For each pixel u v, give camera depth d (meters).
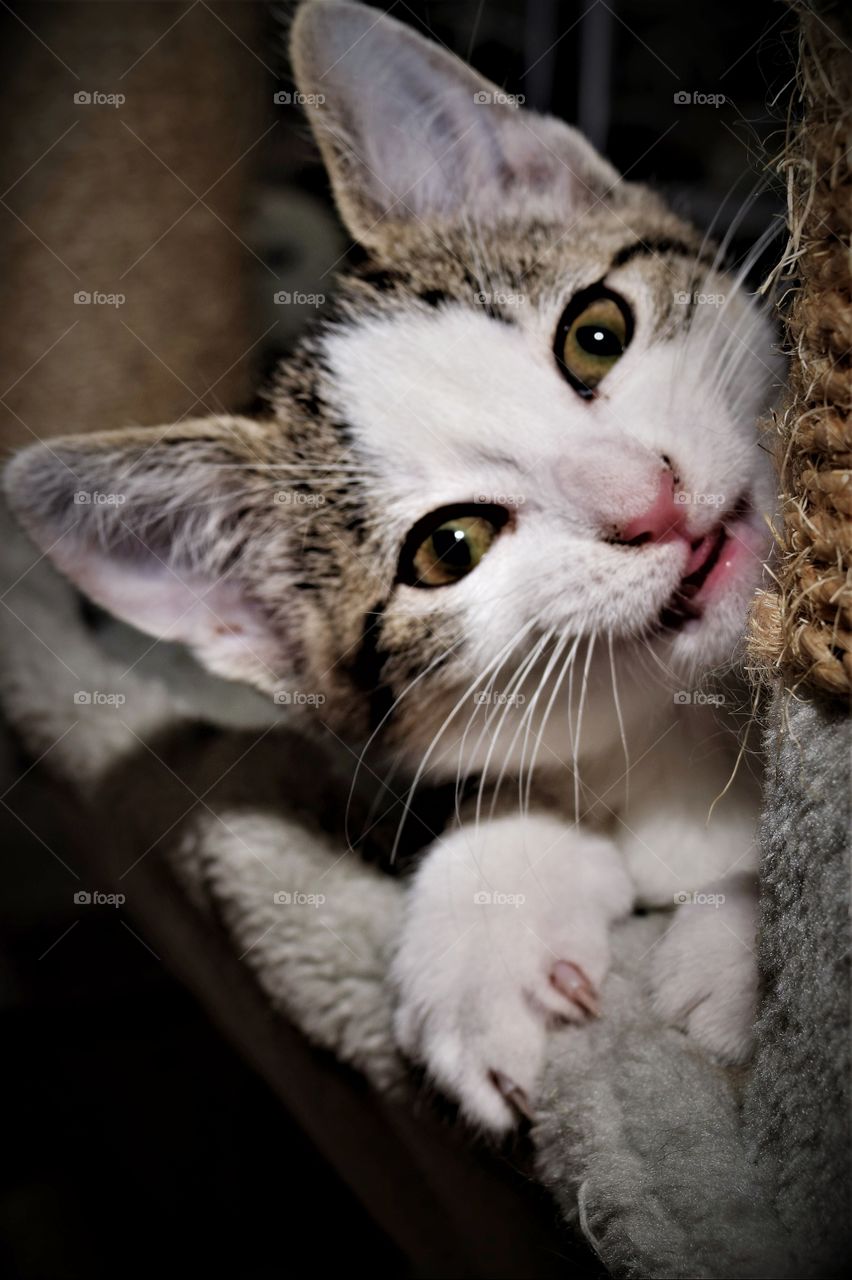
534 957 0.18
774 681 0.15
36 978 0.30
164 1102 0.29
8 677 0.27
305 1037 0.21
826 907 0.14
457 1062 0.18
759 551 0.19
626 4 0.27
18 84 0.25
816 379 0.15
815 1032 0.15
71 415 0.26
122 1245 0.26
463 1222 0.20
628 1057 0.17
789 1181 0.15
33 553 0.27
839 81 0.14
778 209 0.22
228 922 0.22
